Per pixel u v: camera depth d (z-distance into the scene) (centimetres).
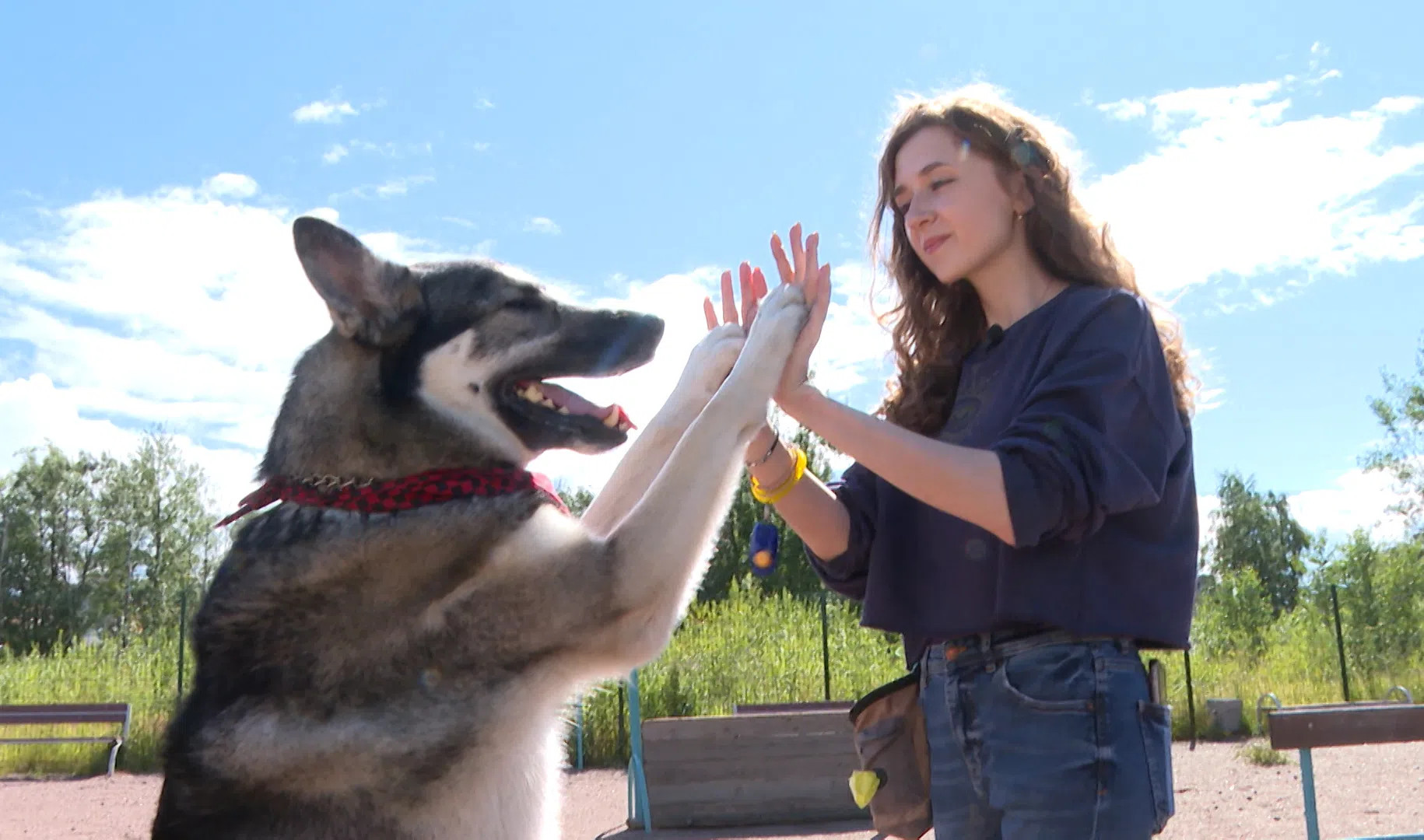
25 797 1210
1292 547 6266
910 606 282
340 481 292
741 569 2119
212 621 288
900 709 295
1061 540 251
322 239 302
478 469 301
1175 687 1678
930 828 295
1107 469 237
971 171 282
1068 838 239
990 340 290
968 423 286
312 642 279
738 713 1168
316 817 272
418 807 274
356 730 272
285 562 284
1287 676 1859
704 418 285
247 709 277
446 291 321
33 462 5581
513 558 286
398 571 281
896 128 300
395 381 307
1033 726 248
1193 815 897
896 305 329
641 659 287
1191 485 268
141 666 1777
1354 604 2097
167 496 5481
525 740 286
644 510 284
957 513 244
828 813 944
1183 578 256
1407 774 1095
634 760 946
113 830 984
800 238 293
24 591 5288
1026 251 291
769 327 288
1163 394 258
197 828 275
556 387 338
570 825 959
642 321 346
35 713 1454
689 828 924
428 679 280
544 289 341
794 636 1653
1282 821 857
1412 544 2383
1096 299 264
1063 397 249
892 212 315
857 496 307
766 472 298
